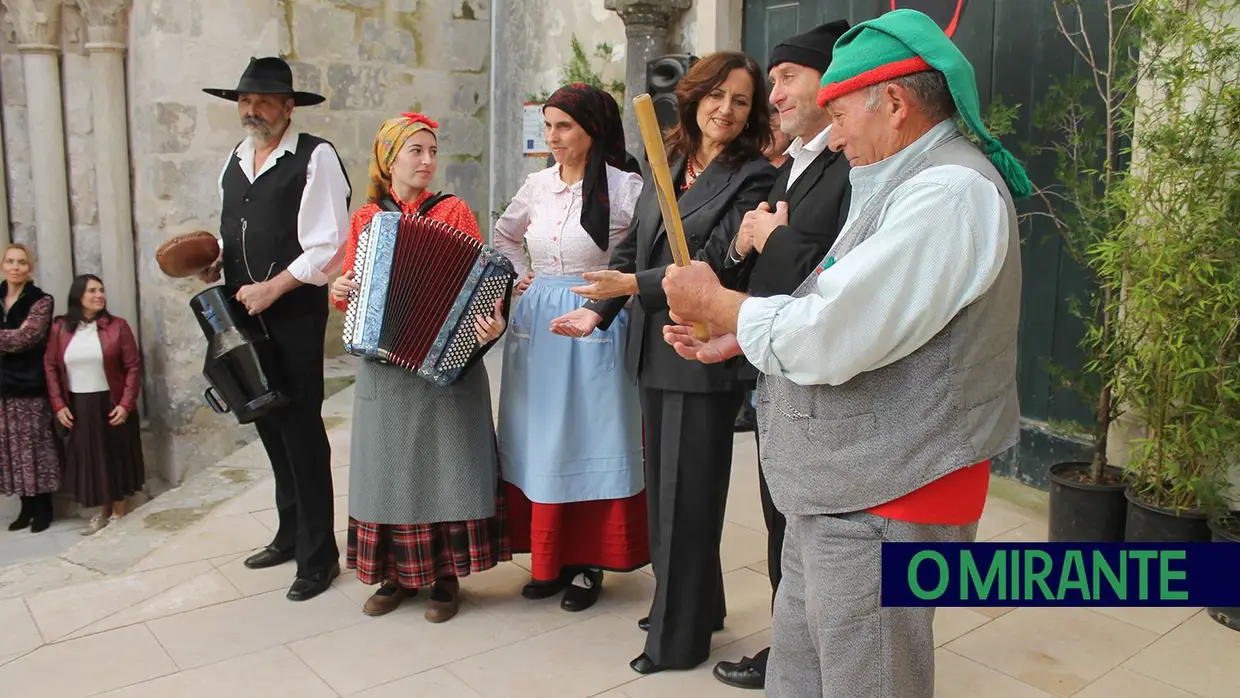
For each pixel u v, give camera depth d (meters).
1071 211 3.85
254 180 3.12
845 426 1.53
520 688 2.53
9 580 3.50
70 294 6.30
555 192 2.90
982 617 2.93
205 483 4.46
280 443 3.30
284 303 3.08
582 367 2.84
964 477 1.54
